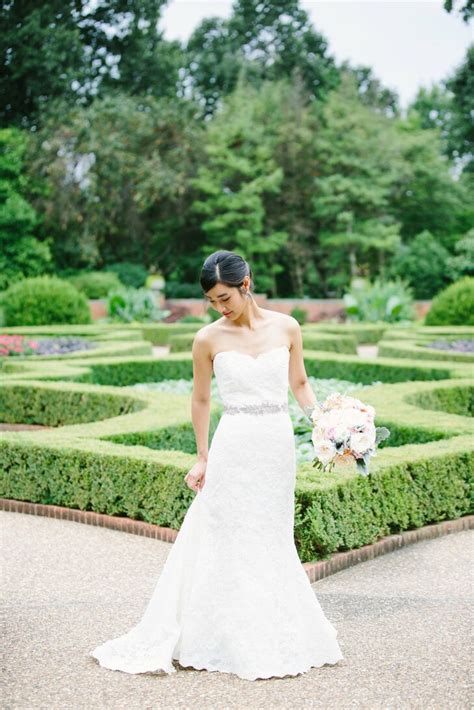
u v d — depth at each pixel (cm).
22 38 2853
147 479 517
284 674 297
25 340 1294
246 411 322
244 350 325
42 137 2761
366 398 759
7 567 446
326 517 438
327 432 321
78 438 597
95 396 826
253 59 3512
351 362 1109
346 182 2989
